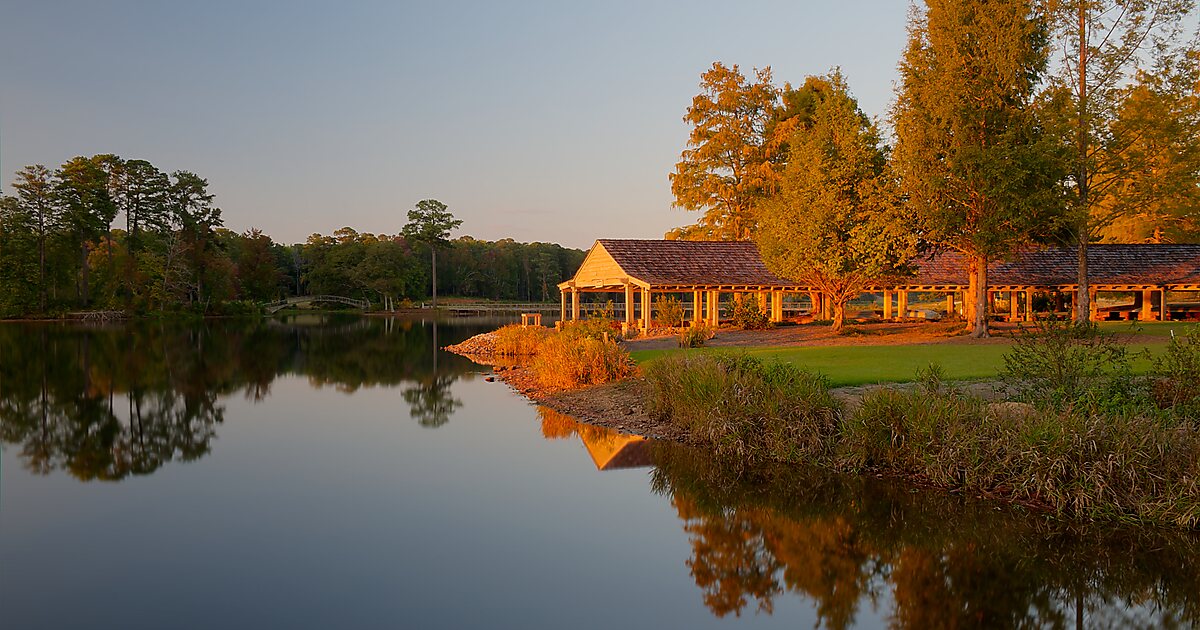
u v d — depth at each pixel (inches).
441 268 4215.1
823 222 984.3
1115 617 235.6
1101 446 323.0
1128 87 844.6
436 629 226.4
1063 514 317.1
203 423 593.3
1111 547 287.4
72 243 2401.6
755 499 358.6
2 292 2274.9
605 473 411.5
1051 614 238.5
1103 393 381.1
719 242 1370.6
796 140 1066.1
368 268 3339.1
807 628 228.7
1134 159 846.5
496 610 240.2
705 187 1788.9
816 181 983.6
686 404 501.0
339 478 410.9
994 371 558.6
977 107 864.9
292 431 552.7
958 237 898.1
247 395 751.1
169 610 241.0
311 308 3388.3
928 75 885.8
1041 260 1346.0
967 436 359.6
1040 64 867.4
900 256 969.5
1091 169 857.5
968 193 864.3
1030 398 398.0
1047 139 792.3
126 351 1259.2
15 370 975.6
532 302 4436.5
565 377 713.0
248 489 390.3
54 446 506.9
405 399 711.1
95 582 264.4
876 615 237.1
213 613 238.2
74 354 1195.9
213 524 331.3
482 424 566.3
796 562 282.5
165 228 2637.8
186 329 1941.4
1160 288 1275.8
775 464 414.9
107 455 477.1
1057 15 869.8
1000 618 236.7
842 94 1064.8
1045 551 286.5
